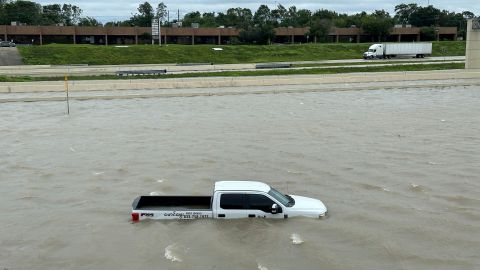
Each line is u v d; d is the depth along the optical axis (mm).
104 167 23047
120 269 12711
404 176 20922
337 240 14156
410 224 15492
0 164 23797
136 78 61750
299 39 126625
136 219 15562
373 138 28594
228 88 53938
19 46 85375
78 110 40719
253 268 12562
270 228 14711
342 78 57656
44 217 16578
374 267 12617
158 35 95500
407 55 96438
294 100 45344
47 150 26672
